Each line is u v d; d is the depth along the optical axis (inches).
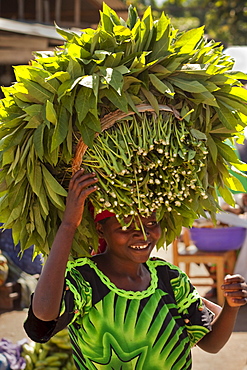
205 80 87.0
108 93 78.8
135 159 82.7
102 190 83.7
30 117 80.0
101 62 81.0
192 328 95.7
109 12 89.0
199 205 92.9
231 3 1018.7
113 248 89.7
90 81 77.1
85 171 83.3
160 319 88.9
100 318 86.4
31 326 80.0
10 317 247.9
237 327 242.5
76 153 82.0
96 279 88.7
